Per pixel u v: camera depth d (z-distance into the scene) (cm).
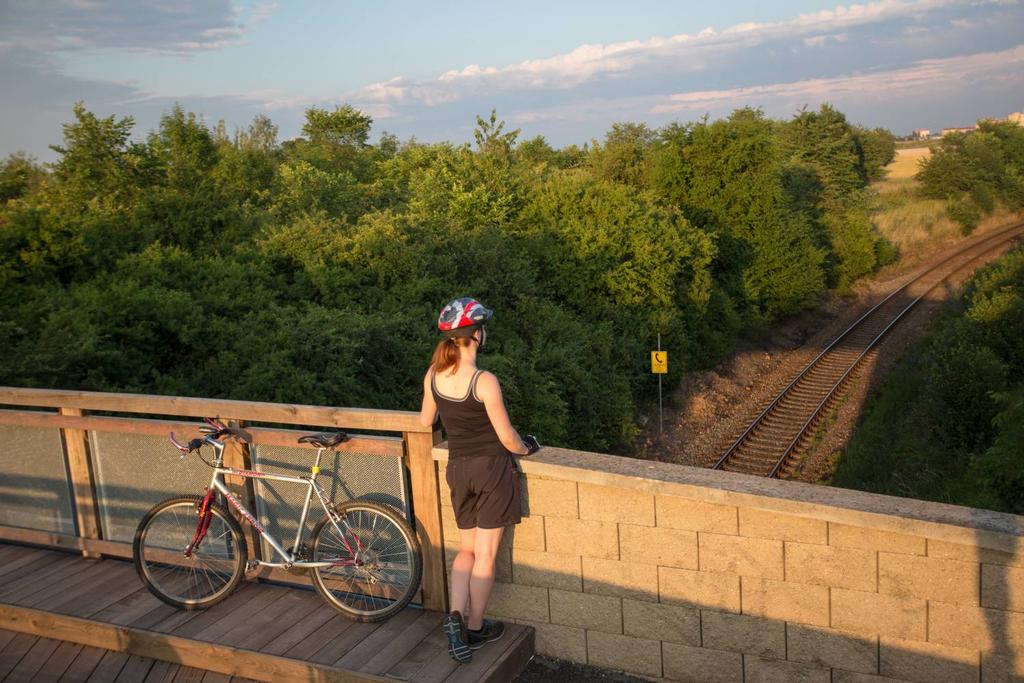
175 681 414
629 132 4256
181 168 2141
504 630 422
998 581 331
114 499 506
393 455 425
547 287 2353
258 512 464
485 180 2456
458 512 396
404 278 1822
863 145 7450
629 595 404
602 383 2020
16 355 1044
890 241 5047
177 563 471
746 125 3167
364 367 1405
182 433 472
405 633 418
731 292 3102
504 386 1598
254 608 450
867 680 362
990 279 2398
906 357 2583
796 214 3531
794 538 366
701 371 2638
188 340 1277
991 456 1320
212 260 1634
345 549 435
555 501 412
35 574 502
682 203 3197
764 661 381
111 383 1132
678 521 387
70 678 424
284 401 1182
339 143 3634
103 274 1419
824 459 1781
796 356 2934
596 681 407
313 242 1756
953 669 345
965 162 6375
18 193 2281
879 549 350
